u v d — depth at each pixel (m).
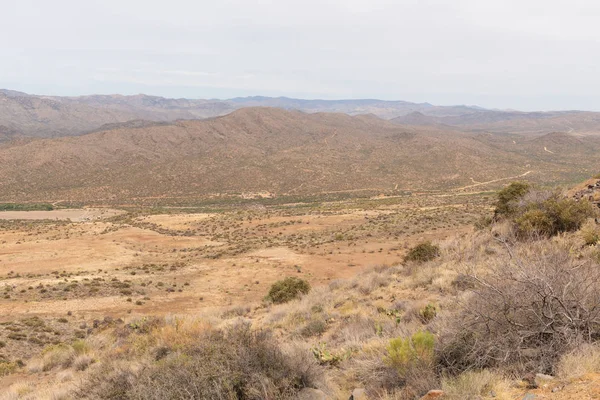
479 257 12.12
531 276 4.49
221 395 4.62
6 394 10.37
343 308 12.44
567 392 3.37
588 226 11.30
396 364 4.91
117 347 13.31
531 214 13.59
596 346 3.98
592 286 4.50
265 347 5.69
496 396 3.64
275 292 21.73
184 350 6.30
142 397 4.79
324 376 5.66
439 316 6.77
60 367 13.74
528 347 4.40
